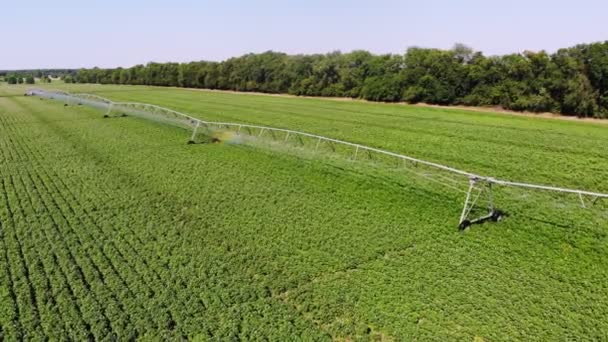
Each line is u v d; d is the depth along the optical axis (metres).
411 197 19.09
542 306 11.20
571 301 11.38
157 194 20.50
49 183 22.70
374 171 22.98
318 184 21.25
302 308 11.39
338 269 13.31
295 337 10.17
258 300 11.76
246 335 10.34
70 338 10.27
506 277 12.56
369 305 11.41
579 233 15.16
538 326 10.43
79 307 11.52
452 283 12.31
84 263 13.80
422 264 13.42
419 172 22.91
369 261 13.74
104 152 29.42
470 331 10.27
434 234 15.47
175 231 16.22
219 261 13.90
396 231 15.77
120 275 13.16
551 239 14.82
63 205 19.23
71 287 12.49
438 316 10.85
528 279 12.43
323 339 10.09
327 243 14.99
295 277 12.86
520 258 13.64
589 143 30.42
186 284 12.61
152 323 10.83
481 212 17.22
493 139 32.56
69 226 16.88
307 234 15.75
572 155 27.06
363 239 15.22
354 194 19.72
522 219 16.48
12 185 22.61
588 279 12.38
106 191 21.11
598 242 14.48
